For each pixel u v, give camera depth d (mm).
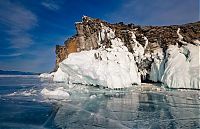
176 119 17344
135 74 36438
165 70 33750
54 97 27156
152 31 39594
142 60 38344
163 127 15445
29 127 15703
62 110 20547
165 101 24109
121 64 35438
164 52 36719
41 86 39031
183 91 29891
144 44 39031
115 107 21625
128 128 15320
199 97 25688
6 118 17969
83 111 20156
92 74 34312
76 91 31188
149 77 38156
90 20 43969
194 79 30391
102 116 18469
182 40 36469
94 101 24578
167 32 38469
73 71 36906
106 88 33156
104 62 34375
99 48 39469
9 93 30469
